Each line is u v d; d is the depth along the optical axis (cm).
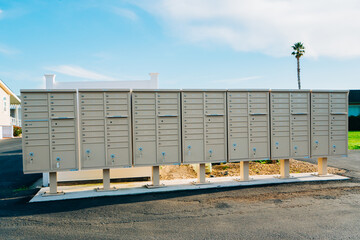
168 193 755
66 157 737
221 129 833
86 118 746
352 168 1087
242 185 829
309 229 496
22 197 743
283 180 879
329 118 920
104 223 536
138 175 919
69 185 879
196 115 816
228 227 509
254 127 858
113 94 759
